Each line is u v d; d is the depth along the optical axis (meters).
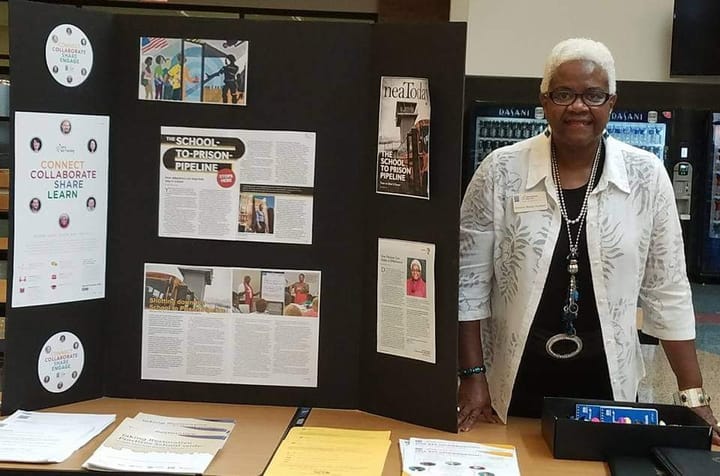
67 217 1.78
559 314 1.71
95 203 1.83
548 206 1.69
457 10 4.38
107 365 1.89
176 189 1.84
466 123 2.97
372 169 1.78
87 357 1.86
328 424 1.75
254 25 1.79
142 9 6.39
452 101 1.63
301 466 1.48
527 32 4.35
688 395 1.75
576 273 1.68
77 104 1.78
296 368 1.85
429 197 1.68
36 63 1.71
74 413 1.77
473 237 1.79
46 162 1.74
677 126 3.40
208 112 1.82
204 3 6.31
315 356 1.85
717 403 2.95
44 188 1.74
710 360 3.35
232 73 1.80
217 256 1.84
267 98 1.80
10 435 1.59
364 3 6.17
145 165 1.84
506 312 1.78
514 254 1.73
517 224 1.72
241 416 1.79
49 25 1.72
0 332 3.31
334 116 1.79
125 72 1.84
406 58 1.70
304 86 1.79
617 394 1.74
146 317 1.87
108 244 1.87
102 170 1.84
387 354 1.78
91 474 1.45
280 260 1.83
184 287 1.86
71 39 1.76
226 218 1.83
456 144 1.63
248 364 1.86
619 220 1.67
